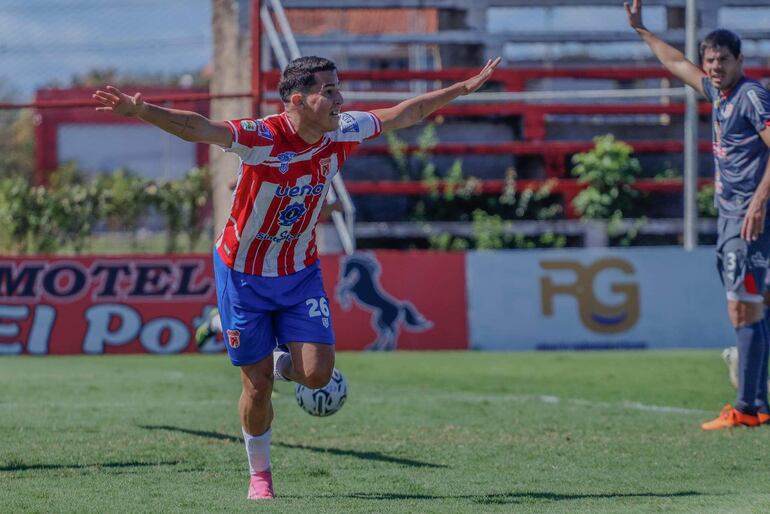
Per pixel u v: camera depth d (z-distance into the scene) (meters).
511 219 57.78
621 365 39.84
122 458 20.23
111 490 16.94
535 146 58.72
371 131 16.97
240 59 54.50
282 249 16.56
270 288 16.59
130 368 39.06
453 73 59.00
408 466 19.80
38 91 83.12
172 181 53.53
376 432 24.16
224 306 16.70
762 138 23.16
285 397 30.44
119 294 44.59
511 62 69.62
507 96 49.91
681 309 46.28
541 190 57.25
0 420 25.52
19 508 15.32
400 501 16.08
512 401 29.97
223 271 16.70
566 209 57.53
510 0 63.38
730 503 15.73
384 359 42.00
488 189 57.28
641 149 59.50
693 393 32.12
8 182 52.09
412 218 57.59
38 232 51.44
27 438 22.70
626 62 69.19
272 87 54.81
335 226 53.88
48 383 33.94
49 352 44.19
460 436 23.55
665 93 48.16
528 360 41.66
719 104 24.11
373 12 74.50
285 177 15.92
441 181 57.16
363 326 45.16
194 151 95.75
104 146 94.19
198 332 30.39
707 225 56.53
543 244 55.59
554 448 21.88
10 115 86.44
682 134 62.56
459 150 58.34
